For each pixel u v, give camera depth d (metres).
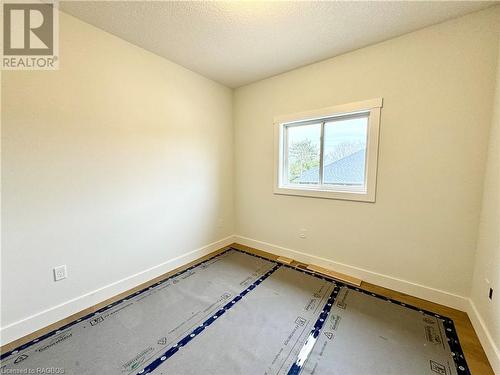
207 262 2.72
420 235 1.93
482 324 1.46
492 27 1.56
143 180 2.21
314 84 2.42
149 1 1.51
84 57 1.74
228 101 3.14
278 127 2.76
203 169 2.84
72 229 1.74
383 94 2.01
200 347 1.43
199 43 2.04
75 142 1.73
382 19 1.70
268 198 2.97
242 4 1.54
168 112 2.40
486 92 1.60
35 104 1.53
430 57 1.79
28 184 1.52
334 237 2.44
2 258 1.44
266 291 2.08
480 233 1.63
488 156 1.59
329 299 1.95
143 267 2.25
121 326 1.62
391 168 2.02
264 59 2.34
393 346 1.43
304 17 1.68
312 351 1.40
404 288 2.03
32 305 1.56
